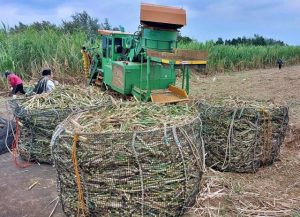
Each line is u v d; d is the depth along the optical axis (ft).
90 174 9.45
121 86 27.12
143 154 9.24
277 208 12.12
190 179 10.17
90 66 35.14
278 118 15.26
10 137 17.97
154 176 9.41
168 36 25.84
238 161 14.90
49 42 43.55
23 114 15.30
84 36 46.37
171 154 9.49
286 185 14.17
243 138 14.71
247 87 44.68
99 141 9.27
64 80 40.75
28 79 40.19
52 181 14.19
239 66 74.13
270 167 15.87
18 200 12.80
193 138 10.27
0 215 12.03
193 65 23.61
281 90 41.09
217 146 15.02
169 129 9.61
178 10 25.27
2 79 36.47
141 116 10.80
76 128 9.92
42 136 15.38
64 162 9.86
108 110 11.53
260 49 83.30
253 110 14.67
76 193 9.91
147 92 24.93
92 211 9.73
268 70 74.38
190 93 38.91
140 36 26.40
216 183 13.74
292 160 16.75
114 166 9.29
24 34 44.29
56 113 15.03
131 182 9.34
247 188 13.60
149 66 24.98
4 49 39.63
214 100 16.56
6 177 14.56
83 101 16.05
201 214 11.55
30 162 16.10
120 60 29.60
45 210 12.19
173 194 9.71
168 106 12.02
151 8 24.75
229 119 14.70
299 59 96.12
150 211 9.58
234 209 11.96
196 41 69.00
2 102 30.32
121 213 9.53
